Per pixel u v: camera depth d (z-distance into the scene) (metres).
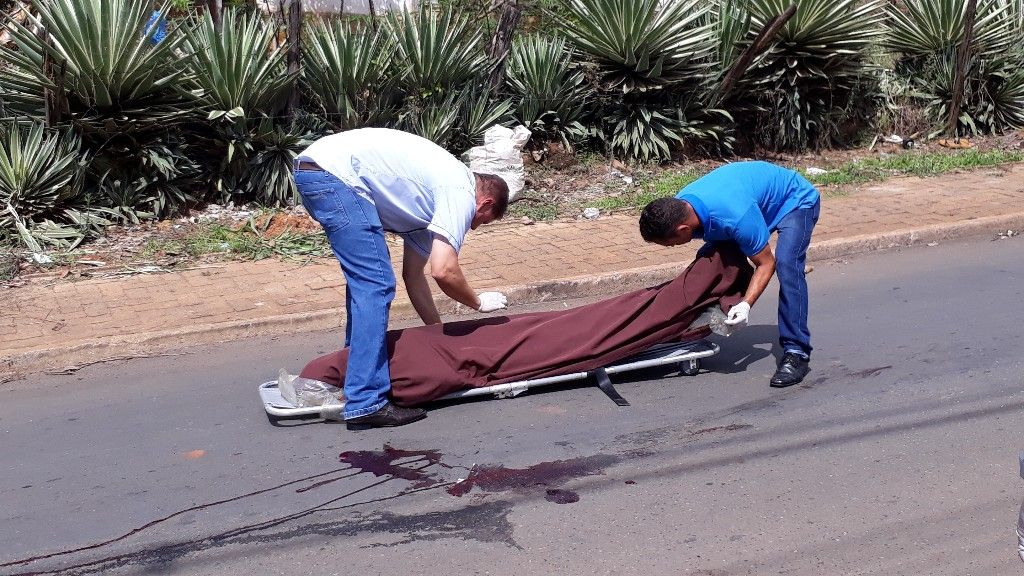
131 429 4.82
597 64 10.53
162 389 5.34
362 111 9.36
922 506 3.87
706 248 5.08
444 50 9.59
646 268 7.22
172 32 8.20
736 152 11.20
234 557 3.63
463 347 4.90
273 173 8.74
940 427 4.61
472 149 9.20
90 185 8.41
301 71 9.20
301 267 7.39
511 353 4.97
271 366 5.66
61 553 3.69
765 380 5.27
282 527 3.84
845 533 3.69
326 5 11.96
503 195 4.86
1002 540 3.61
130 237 8.05
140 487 4.21
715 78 10.63
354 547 3.68
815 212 5.21
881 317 6.30
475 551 3.63
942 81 12.19
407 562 3.57
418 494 4.09
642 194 9.52
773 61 10.94
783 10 10.77
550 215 8.88
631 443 4.53
